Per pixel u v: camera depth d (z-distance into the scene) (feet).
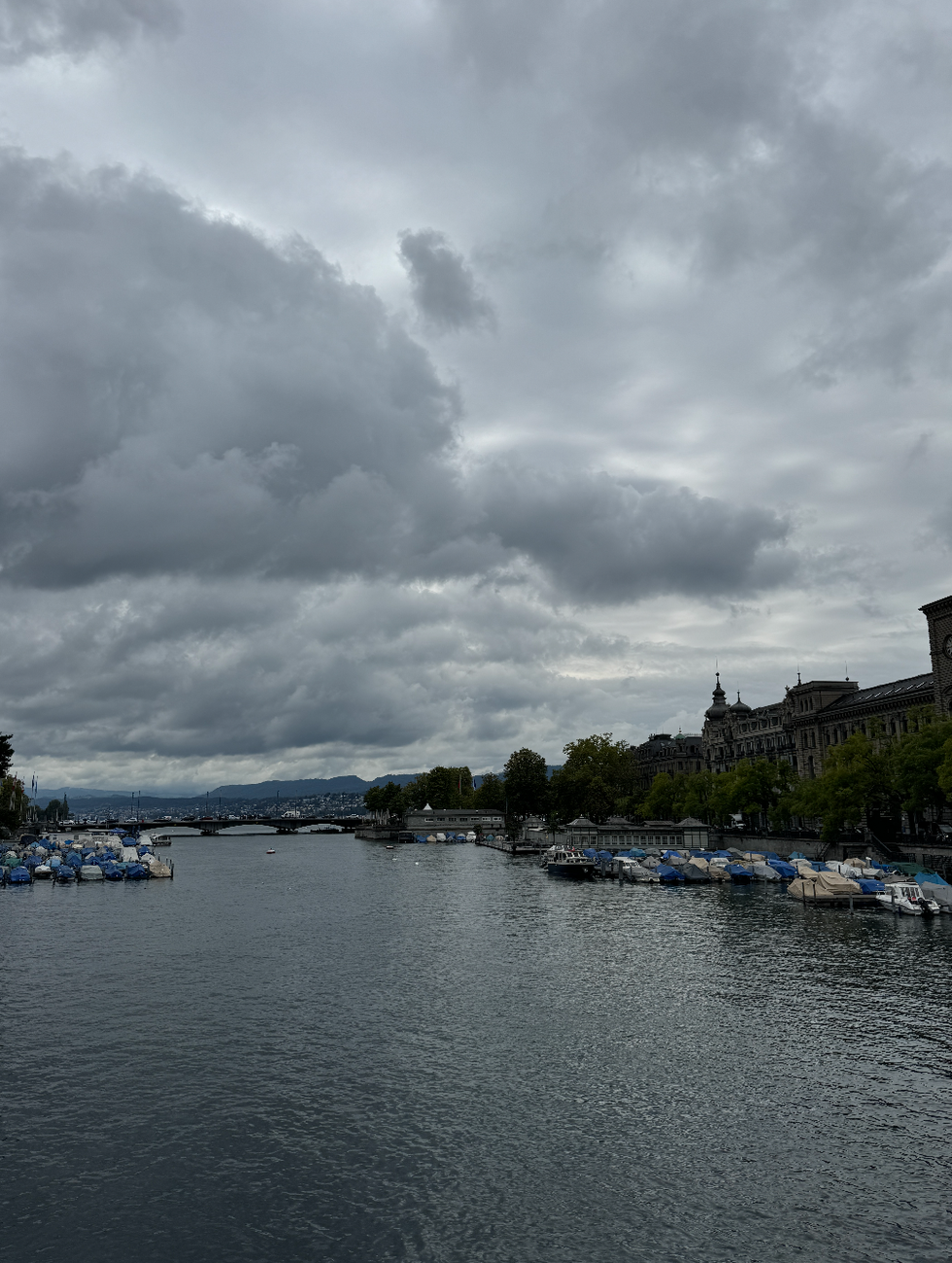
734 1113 158.51
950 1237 120.78
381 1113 160.04
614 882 526.57
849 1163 140.36
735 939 313.73
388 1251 118.83
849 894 393.70
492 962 282.15
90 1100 166.71
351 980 257.55
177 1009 226.17
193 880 582.76
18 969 277.64
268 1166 141.49
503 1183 135.44
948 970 259.39
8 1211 129.39
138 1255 118.62
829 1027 204.64
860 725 596.70
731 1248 118.73
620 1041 197.36
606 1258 116.88
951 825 461.37
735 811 607.78
